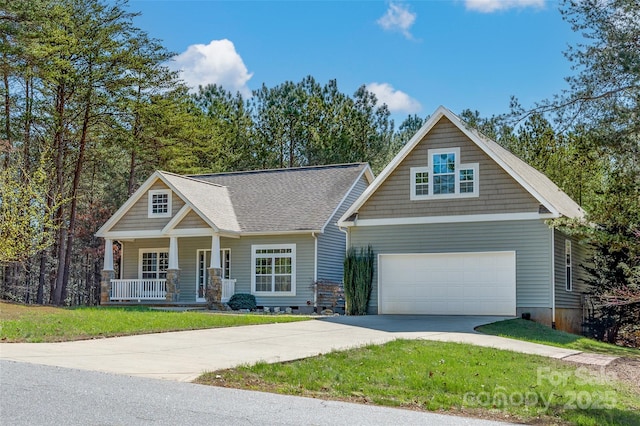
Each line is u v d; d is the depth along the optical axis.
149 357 12.20
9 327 14.95
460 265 24.39
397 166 25.52
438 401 9.92
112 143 37.62
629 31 16.19
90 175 46.53
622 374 14.19
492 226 24.02
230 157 47.56
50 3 31.77
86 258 50.91
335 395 10.04
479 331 19.14
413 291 24.94
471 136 24.23
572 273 25.97
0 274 41.84
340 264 30.92
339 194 31.22
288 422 8.01
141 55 35.78
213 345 14.23
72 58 34.06
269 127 49.25
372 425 8.17
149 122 37.75
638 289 23.27
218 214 30.11
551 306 23.05
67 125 35.44
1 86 35.25
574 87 16.50
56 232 37.41
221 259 30.78
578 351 17.36
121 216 31.22
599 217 20.89
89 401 8.38
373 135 47.06
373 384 10.95
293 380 10.78
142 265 32.22
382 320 21.88
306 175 33.91
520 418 9.25
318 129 48.09
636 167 18.09
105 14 34.62
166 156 40.66
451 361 13.28
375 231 25.66
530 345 17.22
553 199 26.09
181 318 19.33
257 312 28.39
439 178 24.92
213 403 8.76
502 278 23.75
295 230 28.94
